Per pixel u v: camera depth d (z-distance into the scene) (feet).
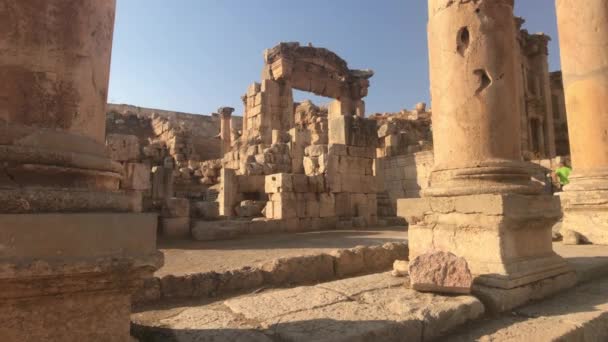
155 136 108.17
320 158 46.57
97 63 7.93
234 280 16.40
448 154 15.26
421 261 12.34
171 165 78.74
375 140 53.21
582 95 24.47
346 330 8.93
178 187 70.69
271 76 89.51
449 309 10.34
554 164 55.11
